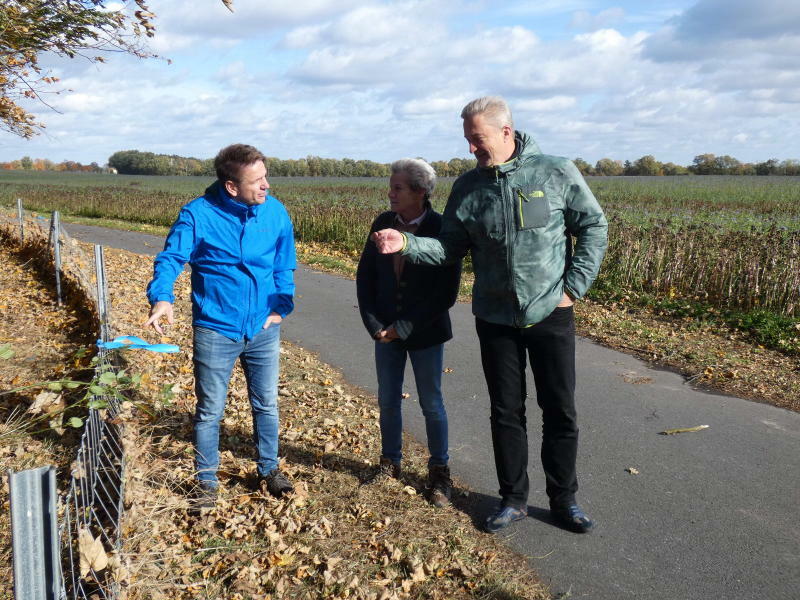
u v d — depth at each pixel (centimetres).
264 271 342
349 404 537
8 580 298
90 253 1413
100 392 340
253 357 358
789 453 458
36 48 771
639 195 3728
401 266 357
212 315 334
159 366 604
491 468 431
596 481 413
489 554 324
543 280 323
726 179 6169
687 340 779
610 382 620
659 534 349
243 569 304
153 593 275
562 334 332
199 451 352
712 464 439
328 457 433
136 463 354
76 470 296
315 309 945
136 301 921
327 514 357
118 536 288
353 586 294
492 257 327
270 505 361
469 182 331
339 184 4841
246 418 491
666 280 996
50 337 712
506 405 346
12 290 977
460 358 695
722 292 930
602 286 1043
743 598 295
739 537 346
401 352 375
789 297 848
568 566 319
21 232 1362
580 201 324
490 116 312
